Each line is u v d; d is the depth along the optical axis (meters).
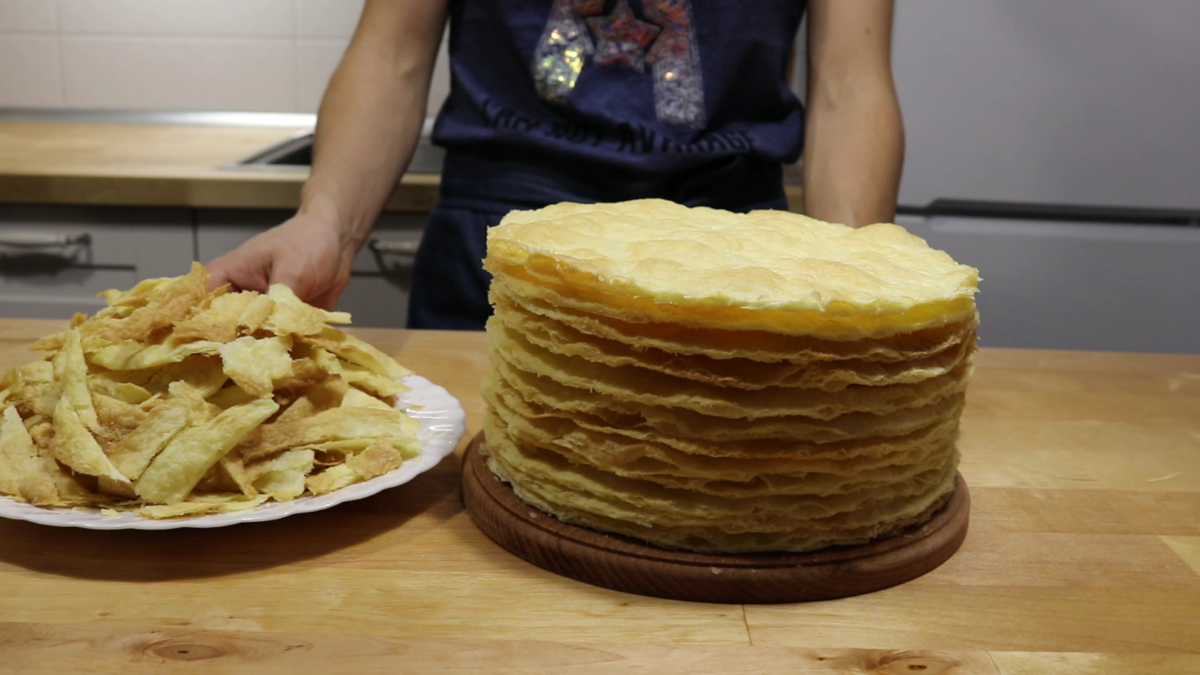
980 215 1.89
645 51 1.21
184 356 0.66
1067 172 1.82
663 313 0.56
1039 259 1.85
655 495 0.59
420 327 1.32
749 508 0.59
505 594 0.59
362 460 0.66
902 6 1.76
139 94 2.25
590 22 1.21
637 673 0.51
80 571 0.59
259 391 0.64
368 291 1.71
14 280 1.67
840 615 0.58
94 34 2.21
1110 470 0.80
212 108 2.26
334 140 1.16
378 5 1.23
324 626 0.54
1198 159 1.81
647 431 0.58
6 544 0.62
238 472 0.63
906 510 0.63
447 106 1.30
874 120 1.15
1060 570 0.64
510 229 0.65
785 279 0.57
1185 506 0.74
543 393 0.61
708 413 0.56
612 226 0.69
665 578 0.59
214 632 0.53
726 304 0.54
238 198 1.59
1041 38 1.76
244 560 0.61
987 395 0.97
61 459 0.61
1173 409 0.94
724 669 0.52
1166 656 0.54
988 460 0.81
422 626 0.55
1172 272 1.84
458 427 0.76
